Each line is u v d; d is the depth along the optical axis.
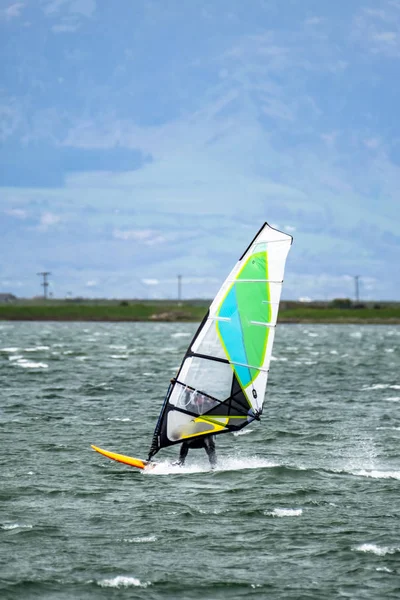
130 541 63.97
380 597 53.97
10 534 65.12
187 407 84.19
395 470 89.00
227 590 55.19
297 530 66.81
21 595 54.00
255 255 83.56
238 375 83.50
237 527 67.56
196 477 83.69
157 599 53.94
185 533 65.88
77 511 71.44
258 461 93.31
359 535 65.62
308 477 84.00
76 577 56.94
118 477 83.62
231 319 83.56
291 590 55.12
